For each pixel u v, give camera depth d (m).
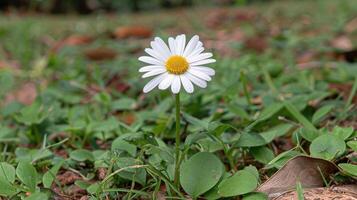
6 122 0.70
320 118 0.59
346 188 0.45
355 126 0.60
